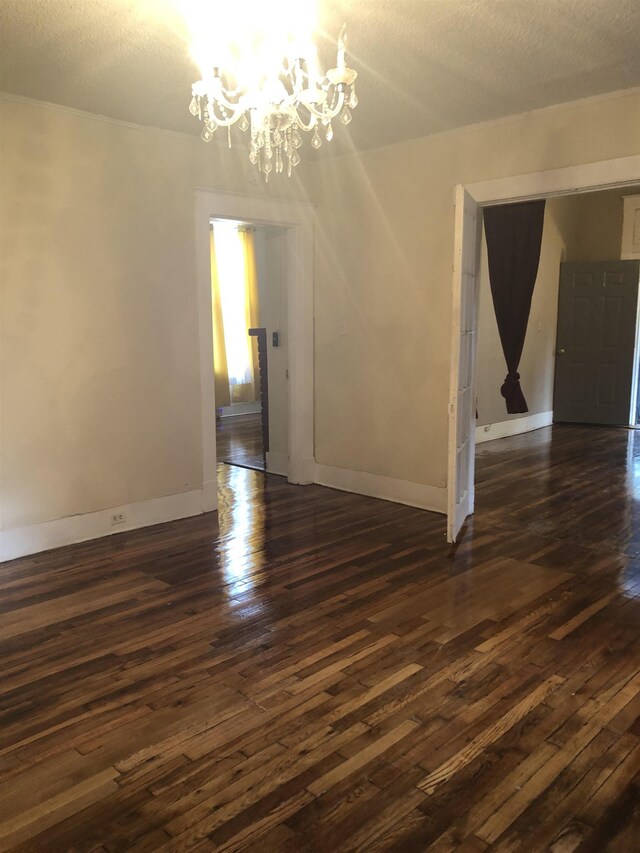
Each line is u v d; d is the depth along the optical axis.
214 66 2.50
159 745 2.18
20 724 2.30
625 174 3.63
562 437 7.72
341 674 2.59
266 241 5.61
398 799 1.92
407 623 3.01
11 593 3.39
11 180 3.64
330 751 2.13
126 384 4.27
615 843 1.76
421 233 4.59
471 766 2.05
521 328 4.62
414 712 2.33
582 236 8.66
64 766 2.08
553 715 2.31
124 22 2.68
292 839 1.78
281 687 2.50
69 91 3.54
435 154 4.44
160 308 4.39
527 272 4.56
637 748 2.13
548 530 4.32
